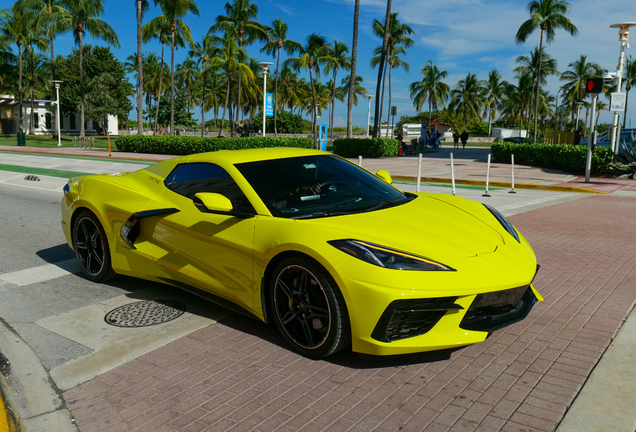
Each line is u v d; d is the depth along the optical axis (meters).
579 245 6.09
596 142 18.97
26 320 3.88
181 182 4.16
